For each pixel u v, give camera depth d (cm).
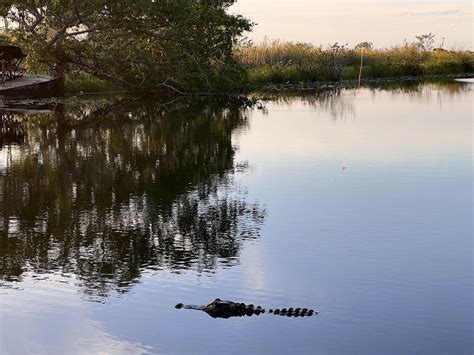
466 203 1725
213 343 1022
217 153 2472
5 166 2273
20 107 3988
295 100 4400
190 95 4575
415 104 4028
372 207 1702
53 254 1411
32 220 1645
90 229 1570
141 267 1327
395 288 1201
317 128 3045
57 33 4191
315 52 6366
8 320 1112
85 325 1091
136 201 1808
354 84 5703
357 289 1198
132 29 4147
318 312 1112
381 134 2827
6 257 1395
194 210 1711
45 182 2039
